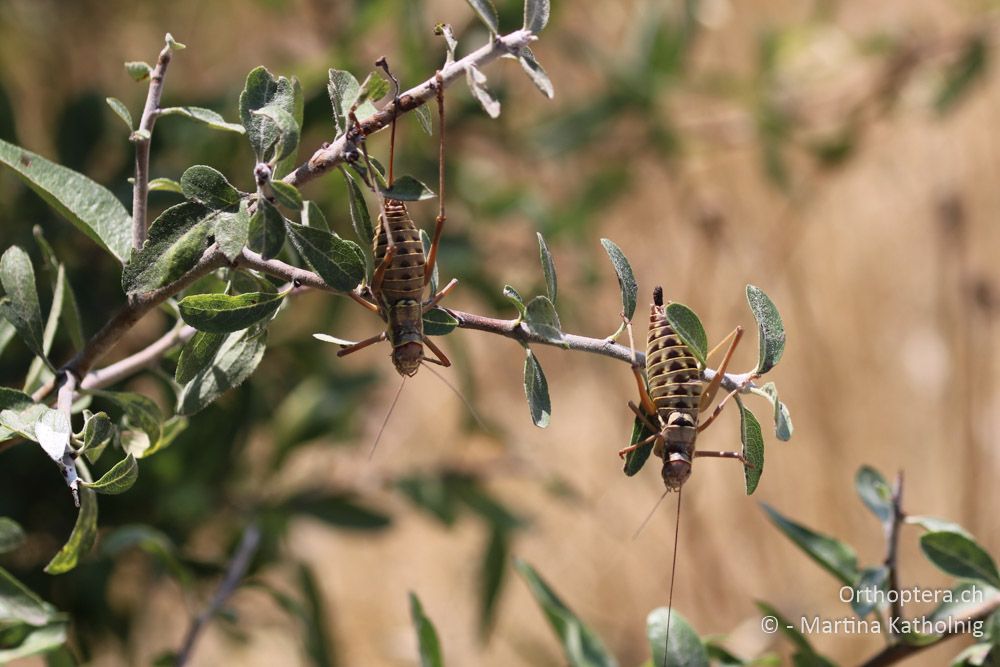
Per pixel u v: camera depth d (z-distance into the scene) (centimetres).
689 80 636
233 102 468
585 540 991
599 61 596
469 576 986
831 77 670
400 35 482
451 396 1033
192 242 181
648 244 1003
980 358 940
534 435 1052
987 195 1072
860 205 1080
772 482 976
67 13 588
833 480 968
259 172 179
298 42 559
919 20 973
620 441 1023
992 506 937
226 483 456
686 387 199
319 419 468
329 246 179
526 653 797
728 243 921
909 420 994
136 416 221
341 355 194
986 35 675
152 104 200
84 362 209
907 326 1034
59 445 180
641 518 991
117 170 449
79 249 438
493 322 195
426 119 187
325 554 998
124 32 624
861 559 945
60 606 423
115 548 315
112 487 184
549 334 196
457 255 503
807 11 943
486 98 179
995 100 1070
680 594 966
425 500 506
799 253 1048
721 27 938
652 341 204
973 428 932
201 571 428
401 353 187
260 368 489
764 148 687
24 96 578
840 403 1001
